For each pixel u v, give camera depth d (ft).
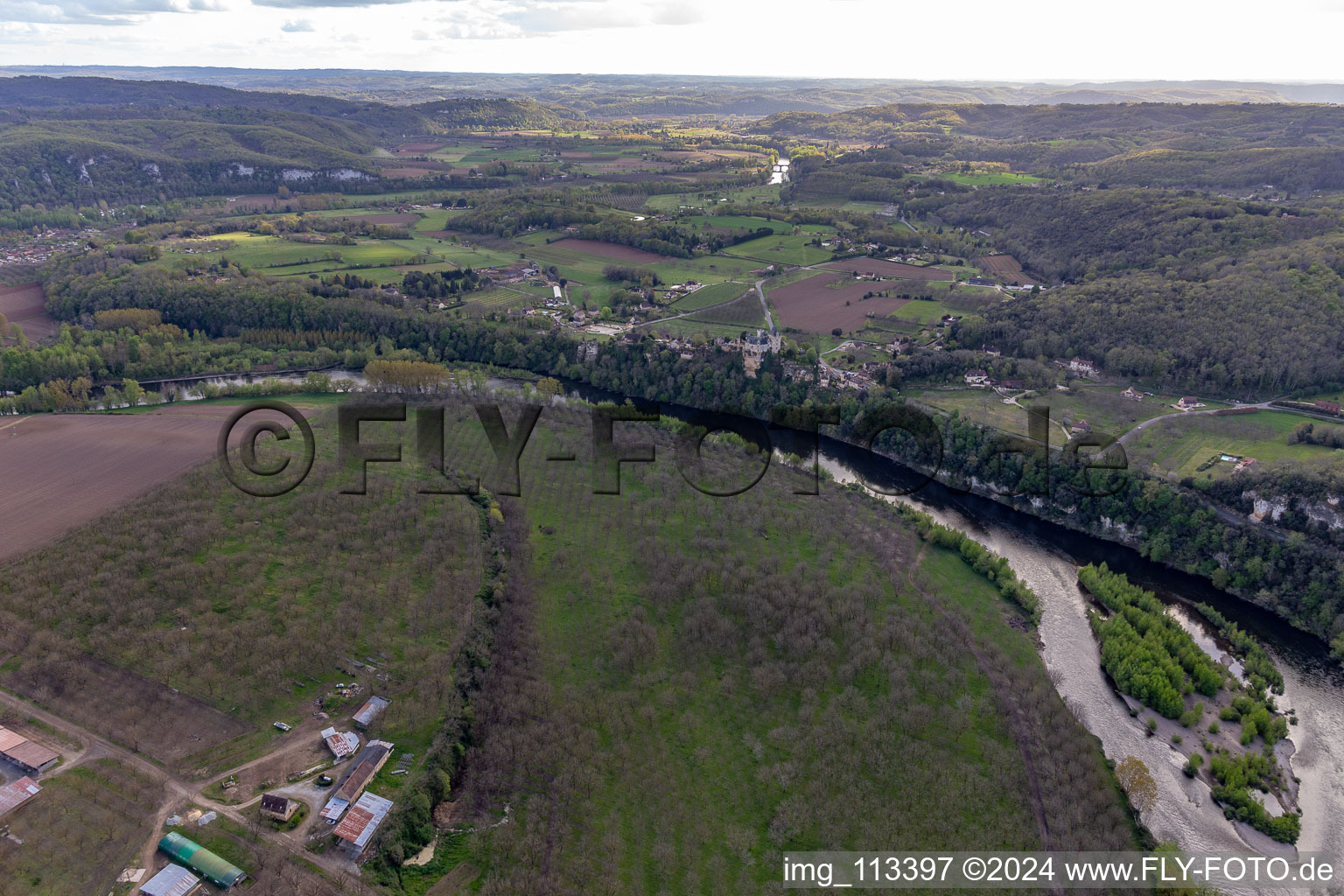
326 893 271.28
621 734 360.28
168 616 409.28
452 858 301.84
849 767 346.74
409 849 301.02
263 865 280.51
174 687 362.12
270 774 319.88
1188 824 340.80
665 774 341.21
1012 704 388.16
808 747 356.38
